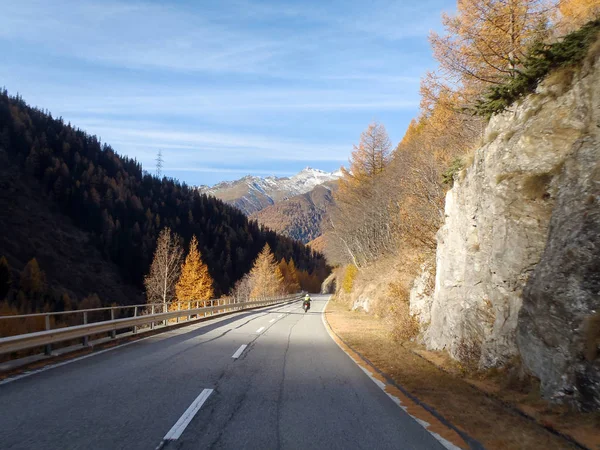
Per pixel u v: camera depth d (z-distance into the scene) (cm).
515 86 999
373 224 5031
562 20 1394
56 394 689
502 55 1583
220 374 902
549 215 829
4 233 9488
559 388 625
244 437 518
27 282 7012
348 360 1173
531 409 638
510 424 596
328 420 605
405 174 3394
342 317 2981
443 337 1245
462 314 1106
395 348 1417
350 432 556
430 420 622
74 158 14262
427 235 1988
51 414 579
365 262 5284
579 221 668
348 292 5675
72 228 11444
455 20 1661
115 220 12012
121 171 15500
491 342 921
